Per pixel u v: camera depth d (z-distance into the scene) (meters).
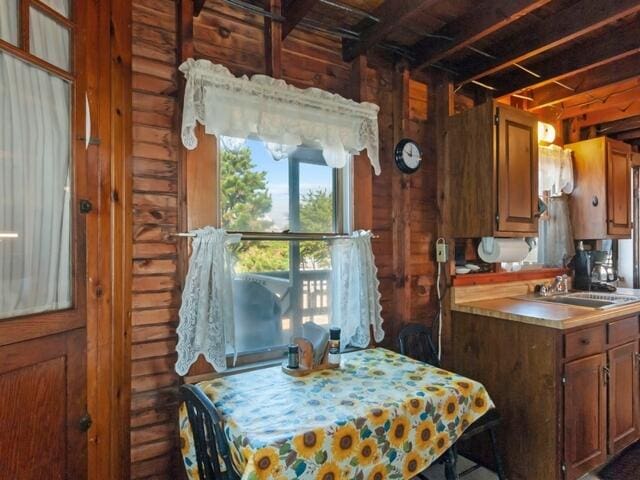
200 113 1.67
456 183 2.46
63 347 1.20
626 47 2.15
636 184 3.62
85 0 1.31
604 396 2.15
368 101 2.28
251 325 1.95
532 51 2.17
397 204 2.39
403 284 2.38
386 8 1.96
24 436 1.08
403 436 1.39
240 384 1.58
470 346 2.35
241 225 1.90
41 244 1.15
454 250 2.54
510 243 2.43
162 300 1.67
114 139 1.47
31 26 1.11
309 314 2.13
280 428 1.20
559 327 1.90
